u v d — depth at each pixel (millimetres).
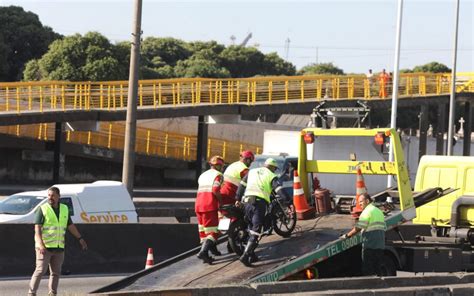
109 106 52969
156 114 53656
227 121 56406
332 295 12617
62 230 15148
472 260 17953
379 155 17109
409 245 17484
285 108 57031
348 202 17844
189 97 56562
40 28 83375
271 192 14914
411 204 16797
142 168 61031
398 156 16766
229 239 14883
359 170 16625
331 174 18453
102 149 57250
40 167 54969
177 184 62531
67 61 74750
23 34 82125
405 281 14172
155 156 60375
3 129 52719
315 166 17672
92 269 20547
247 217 14828
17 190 44594
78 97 53188
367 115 20750
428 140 59906
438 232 19797
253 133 75188
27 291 17250
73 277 19906
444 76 61062
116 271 20891
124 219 23703
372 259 15336
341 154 17531
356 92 58406
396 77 42188
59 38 84562
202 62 96312
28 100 51312
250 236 14523
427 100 59656
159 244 21797
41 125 54719
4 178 53344
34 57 82812
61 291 17641
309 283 13133
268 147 45188
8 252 19406
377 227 15359
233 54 110375
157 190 55750
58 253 15102
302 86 57438
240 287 12523
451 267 17547
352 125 21078
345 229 15891
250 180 14922
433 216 19984
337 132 17453
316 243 15055
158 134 62000
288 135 44312
